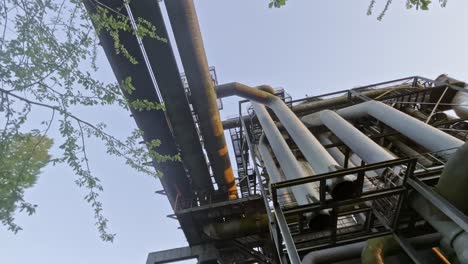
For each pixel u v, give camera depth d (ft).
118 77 41.63
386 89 62.08
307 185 32.89
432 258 32.48
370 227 33.12
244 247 47.44
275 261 43.91
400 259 34.27
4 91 13.15
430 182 27.53
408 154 45.80
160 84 43.29
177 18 40.96
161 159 19.98
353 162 47.26
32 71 13.28
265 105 56.80
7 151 13.32
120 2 35.68
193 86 45.62
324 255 35.73
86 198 16.70
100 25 15.96
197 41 42.80
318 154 34.83
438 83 54.95
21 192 13.10
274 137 45.09
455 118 51.42
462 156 22.79
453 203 23.58
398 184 27.76
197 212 46.55
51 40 13.57
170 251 49.80
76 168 15.71
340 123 45.75
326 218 29.48
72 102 15.16
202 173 53.11
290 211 27.17
